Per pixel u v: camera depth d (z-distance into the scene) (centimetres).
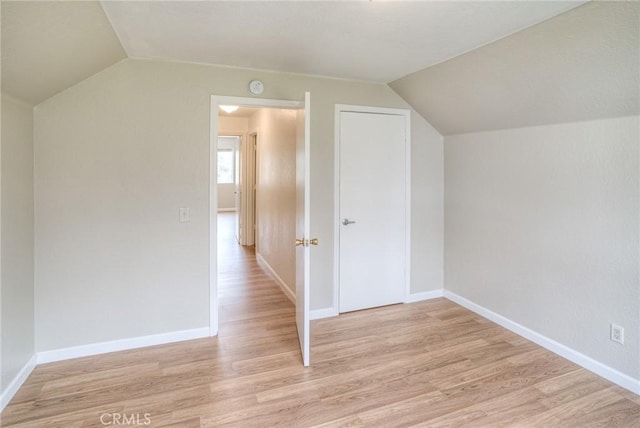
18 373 226
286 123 404
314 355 271
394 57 276
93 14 190
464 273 365
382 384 234
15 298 223
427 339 297
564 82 230
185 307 295
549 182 274
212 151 294
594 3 180
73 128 256
